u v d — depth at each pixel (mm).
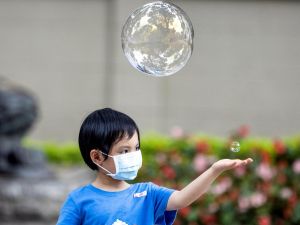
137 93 27141
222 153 16969
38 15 27562
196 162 16391
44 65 27500
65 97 27484
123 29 9102
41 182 19562
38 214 19016
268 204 15828
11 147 19891
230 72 27672
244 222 15758
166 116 27359
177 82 27516
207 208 15773
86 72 27531
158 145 21406
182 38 8922
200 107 27562
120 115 8367
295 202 15844
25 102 19656
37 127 27297
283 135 27609
